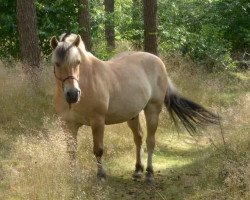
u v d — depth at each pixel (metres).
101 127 5.82
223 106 10.27
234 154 6.39
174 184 6.25
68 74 5.18
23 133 7.36
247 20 17.09
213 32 15.58
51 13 12.10
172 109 6.96
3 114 7.77
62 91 5.46
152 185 6.28
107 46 15.52
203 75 12.40
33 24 9.91
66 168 5.61
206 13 17.33
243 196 5.31
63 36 5.42
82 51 5.65
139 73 6.41
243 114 7.82
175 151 7.94
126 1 19.98
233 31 17.28
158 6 16.58
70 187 5.37
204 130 8.33
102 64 5.96
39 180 5.34
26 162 5.98
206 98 10.66
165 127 9.05
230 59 14.77
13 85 8.37
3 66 9.22
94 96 5.64
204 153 7.36
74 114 5.68
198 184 6.00
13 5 11.64
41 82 9.05
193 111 6.91
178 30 15.26
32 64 9.90
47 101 8.54
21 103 8.08
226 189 5.53
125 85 6.13
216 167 6.33
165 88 6.82
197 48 14.86
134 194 5.95
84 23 12.37
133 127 6.59
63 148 5.80
